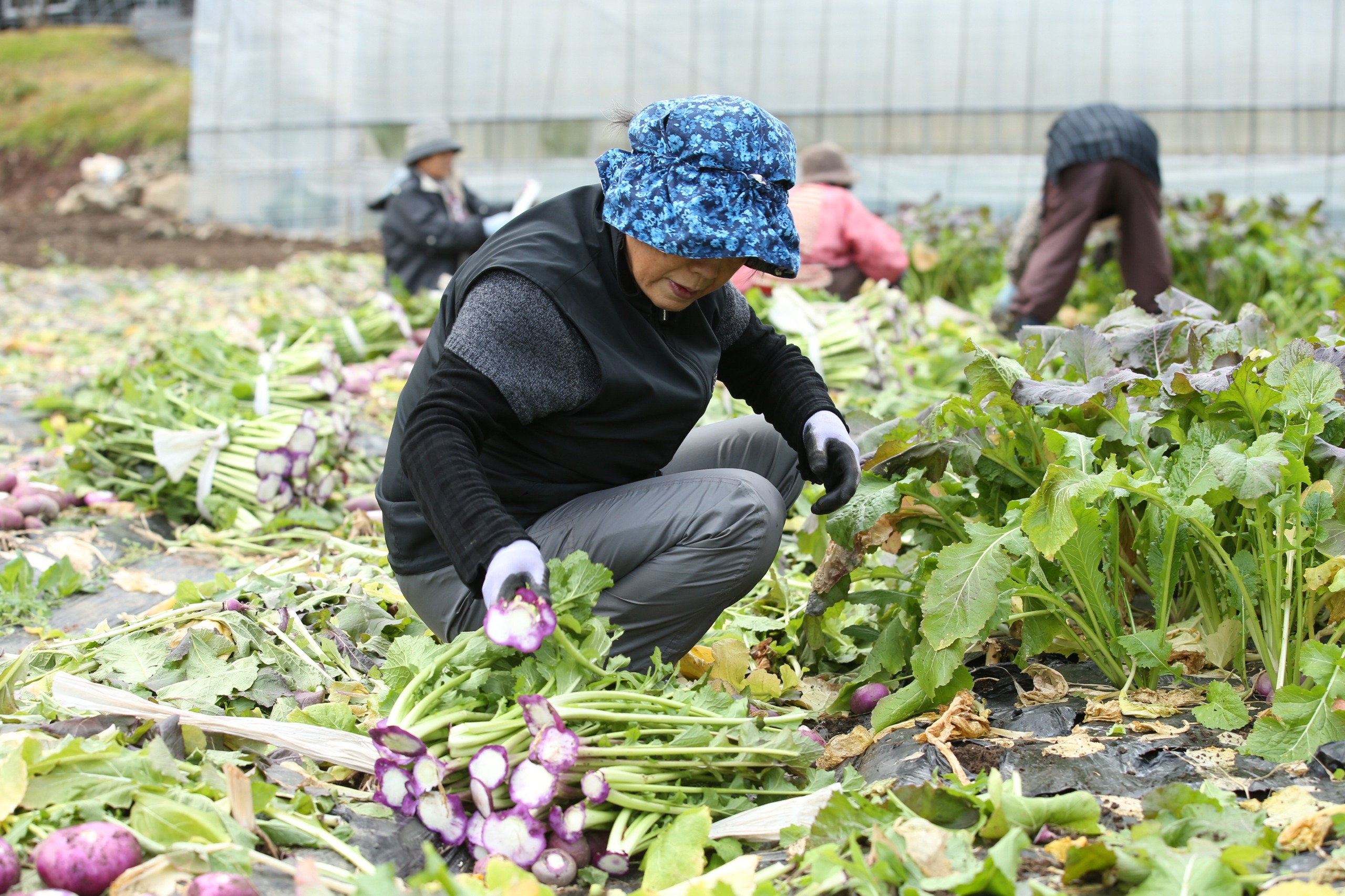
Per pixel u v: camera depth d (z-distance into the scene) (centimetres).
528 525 217
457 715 182
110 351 670
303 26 1366
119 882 155
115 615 305
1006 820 168
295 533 363
